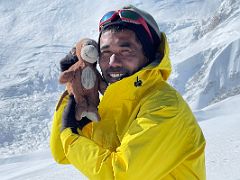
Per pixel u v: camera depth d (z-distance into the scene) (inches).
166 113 90.3
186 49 4168.3
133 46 96.3
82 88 97.3
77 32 5738.2
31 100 4291.3
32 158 937.5
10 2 6624.0
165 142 88.9
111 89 95.3
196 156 95.5
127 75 97.0
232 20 4195.4
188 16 5595.5
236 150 341.7
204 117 1094.4
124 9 97.7
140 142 87.2
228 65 3462.1
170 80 3786.9
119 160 87.0
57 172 418.9
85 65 97.9
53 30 5885.8
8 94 4434.1
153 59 99.8
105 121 98.5
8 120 3786.9
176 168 93.4
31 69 4904.0
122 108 97.2
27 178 450.3
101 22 99.6
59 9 6264.8
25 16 6269.7
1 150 3093.0
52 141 104.7
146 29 97.6
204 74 3550.7
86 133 101.8
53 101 4205.2
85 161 89.0
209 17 5167.3
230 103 1196.5
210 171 281.9
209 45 3892.7
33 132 3550.7
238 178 254.1
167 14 5674.2
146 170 87.1
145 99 93.8
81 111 96.4
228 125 563.5
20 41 5644.7
